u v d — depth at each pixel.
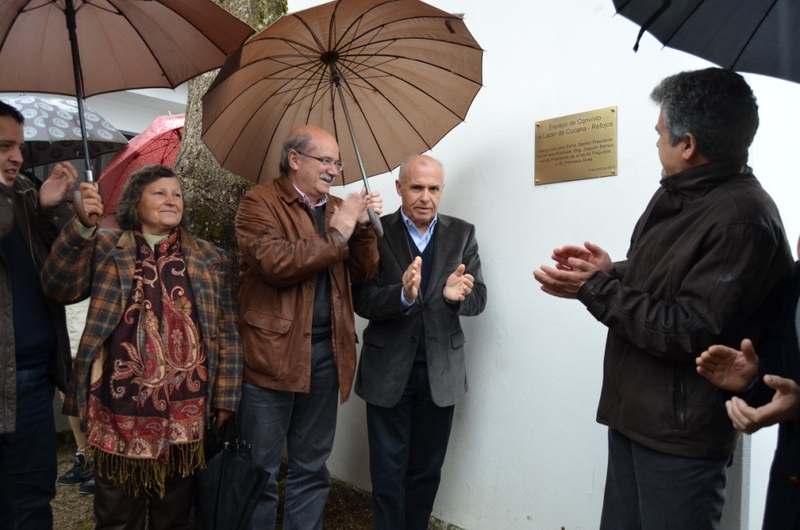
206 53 2.14
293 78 2.28
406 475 2.61
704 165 1.54
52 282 1.95
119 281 2.07
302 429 2.35
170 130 3.79
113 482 2.13
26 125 3.31
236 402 2.20
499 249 2.71
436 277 2.54
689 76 1.57
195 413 2.11
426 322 2.49
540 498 2.53
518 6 2.65
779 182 2.25
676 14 1.56
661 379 1.57
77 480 3.45
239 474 2.07
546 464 2.52
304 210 2.31
